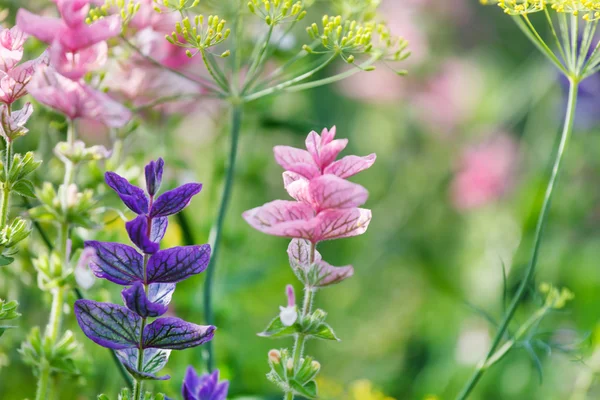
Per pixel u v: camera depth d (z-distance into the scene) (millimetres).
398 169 3102
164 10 1356
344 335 2469
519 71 3217
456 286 2506
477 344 2326
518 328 1399
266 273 1699
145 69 1390
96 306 1127
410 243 2877
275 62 1697
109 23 1172
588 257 2562
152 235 1133
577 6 1289
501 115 3084
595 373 1455
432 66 3188
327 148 1122
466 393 1331
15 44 1177
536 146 2855
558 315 2326
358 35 1308
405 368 2412
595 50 1308
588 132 2680
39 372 1247
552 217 2580
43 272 1205
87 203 1205
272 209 1124
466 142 3076
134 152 1542
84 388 1423
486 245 2648
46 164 1415
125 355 1146
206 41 1267
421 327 2531
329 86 3145
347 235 1135
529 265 1321
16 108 1375
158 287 1145
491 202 2824
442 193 3033
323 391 1627
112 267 1123
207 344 1316
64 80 1178
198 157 2014
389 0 3197
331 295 2588
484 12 3559
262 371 1830
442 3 3332
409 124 3139
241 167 1801
